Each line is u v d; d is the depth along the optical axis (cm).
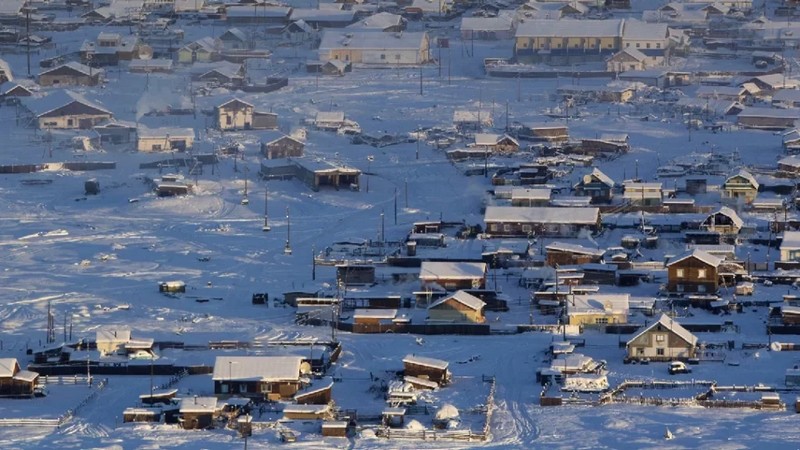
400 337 18775
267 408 16312
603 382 16888
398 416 15862
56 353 17812
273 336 18662
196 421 15875
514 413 16288
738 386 16838
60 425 15925
